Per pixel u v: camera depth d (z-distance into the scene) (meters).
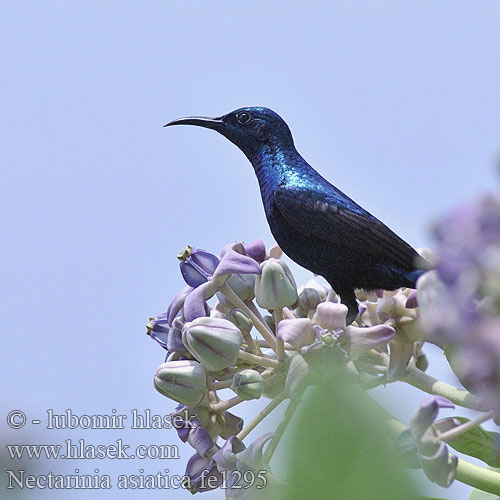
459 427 3.39
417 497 1.96
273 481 2.01
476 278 3.20
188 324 3.47
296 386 3.42
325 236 3.64
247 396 3.46
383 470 1.97
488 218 3.14
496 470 3.46
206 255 3.50
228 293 3.49
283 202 3.66
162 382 3.47
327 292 3.53
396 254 3.63
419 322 3.46
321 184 3.66
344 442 1.97
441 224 3.24
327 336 3.43
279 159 3.68
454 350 3.36
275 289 3.49
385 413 2.11
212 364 3.46
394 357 3.46
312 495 1.94
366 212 3.64
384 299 3.46
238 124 3.69
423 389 3.46
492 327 3.20
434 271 3.35
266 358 3.47
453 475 3.39
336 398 2.04
